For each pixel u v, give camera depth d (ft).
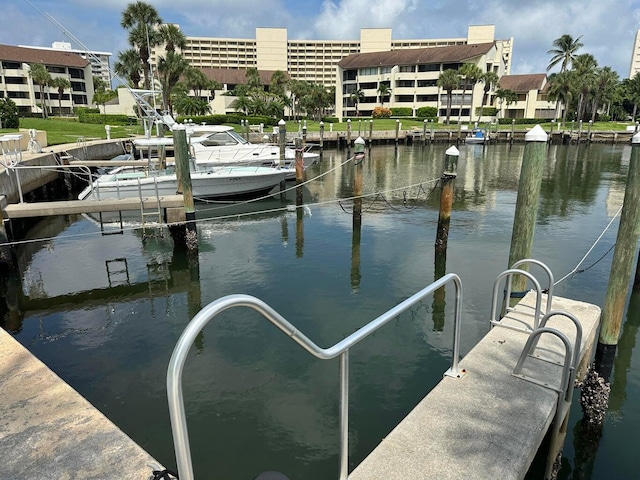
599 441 13.84
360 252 33.19
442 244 31.14
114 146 81.87
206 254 33.35
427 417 9.77
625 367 18.52
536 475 11.20
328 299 24.95
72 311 24.08
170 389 4.74
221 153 54.29
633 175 12.69
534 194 15.81
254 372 17.79
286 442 14.02
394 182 71.26
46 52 222.69
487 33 293.84
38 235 38.17
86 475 7.07
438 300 24.50
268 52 359.05
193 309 24.21
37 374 9.70
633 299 24.75
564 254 32.35
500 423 9.57
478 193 59.00
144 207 31.91
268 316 5.61
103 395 16.56
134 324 22.48
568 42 200.23
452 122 210.79
